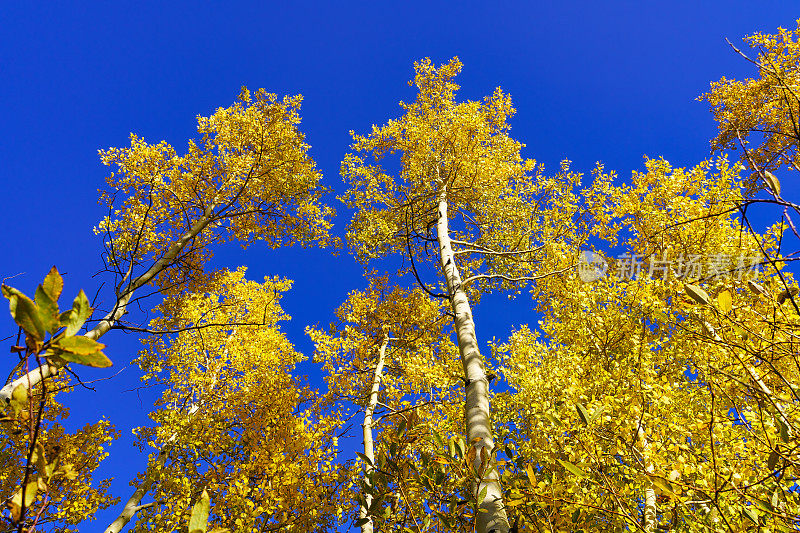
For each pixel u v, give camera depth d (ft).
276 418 17.71
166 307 20.76
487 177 23.21
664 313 11.89
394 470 8.04
